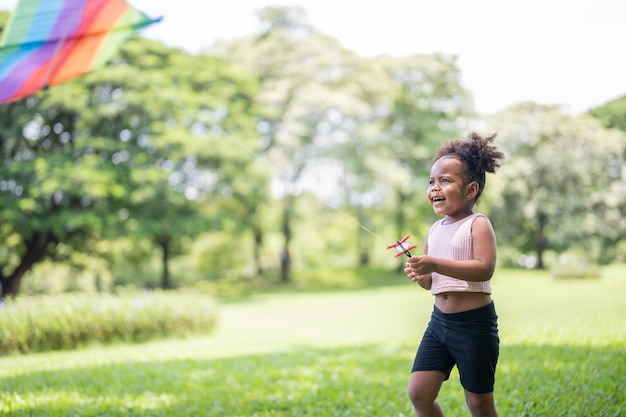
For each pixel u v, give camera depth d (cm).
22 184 1894
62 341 930
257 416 450
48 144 2081
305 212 3052
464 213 319
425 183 2734
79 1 421
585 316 991
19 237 2166
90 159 1958
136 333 1039
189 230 2341
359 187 2712
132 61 2162
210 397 513
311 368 646
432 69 2803
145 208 2288
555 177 2306
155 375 627
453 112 2894
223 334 1195
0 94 481
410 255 316
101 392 541
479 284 299
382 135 2761
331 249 3691
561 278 2209
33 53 449
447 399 468
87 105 1983
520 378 516
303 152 2625
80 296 1045
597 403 432
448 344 303
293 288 2762
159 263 3303
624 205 2134
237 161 2394
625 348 628
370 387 533
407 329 1205
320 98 2567
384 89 2742
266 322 1452
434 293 310
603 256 2364
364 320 1425
